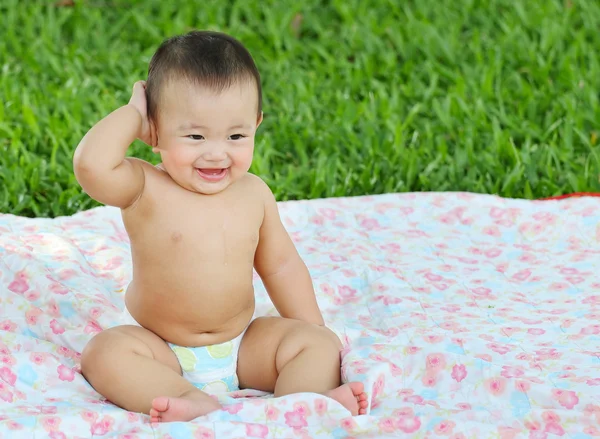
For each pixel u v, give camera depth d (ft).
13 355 13.55
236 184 13.57
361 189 22.22
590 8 31.07
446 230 19.49
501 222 19.54
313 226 19.70
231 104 12.59
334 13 32.48
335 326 15.30
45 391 13.28
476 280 17.40
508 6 32.12
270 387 13.62
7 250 17.12
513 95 26.43
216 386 13.53
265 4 32.86
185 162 12.75
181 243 12.97
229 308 13.29
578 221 19.19
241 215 13.37
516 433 12.00
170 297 13.05
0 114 24.39
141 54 29.19
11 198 21.25
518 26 29.99
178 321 13.20
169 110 12.63
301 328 13.62
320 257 18.17
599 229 18.95
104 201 12.80
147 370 12.80
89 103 26.11
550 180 22.16
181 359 13.46
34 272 16.37
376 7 32.73
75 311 15.49
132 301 13.50
